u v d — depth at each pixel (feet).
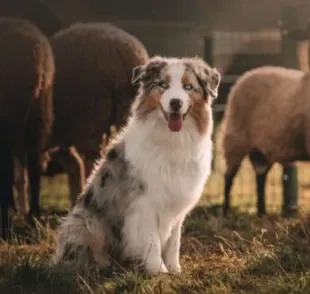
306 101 34.81
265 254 24.84
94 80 32.65
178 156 22.95
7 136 30.78
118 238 23.61
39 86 30.66
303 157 35.76
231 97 36.99
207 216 34.06
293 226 29.99
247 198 42.04
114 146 24.13
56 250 24.82
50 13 37.65
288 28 40.22
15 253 26.45
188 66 22.89
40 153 31.99
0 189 30.86
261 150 36.32
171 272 23.43
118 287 21.97
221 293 21.27
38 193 31.89
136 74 23.40
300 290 21.08
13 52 30.30
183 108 22.34
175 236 24.09
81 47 32.78
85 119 32.94
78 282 22.03
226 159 37.19
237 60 51.16
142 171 23.02
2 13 36.58
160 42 44.88
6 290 21.77
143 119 23.11
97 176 24.20
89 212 23.88
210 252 27.30
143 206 23.03
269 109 35.65
